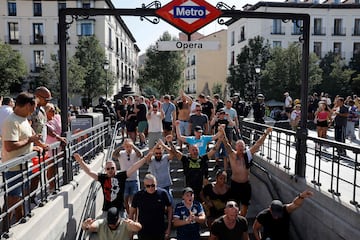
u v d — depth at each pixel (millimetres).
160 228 5422
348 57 44594
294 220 6512
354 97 15656
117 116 13516
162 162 6781
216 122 9703
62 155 6168
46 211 4762
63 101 6363
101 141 9695
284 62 33812
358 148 4820
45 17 43531
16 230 4105
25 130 4559
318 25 43969
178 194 8438
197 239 5652
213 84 58562
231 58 49844
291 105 16922
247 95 36562
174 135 11156
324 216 5402
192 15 6605
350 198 5312
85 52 38500
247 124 10406
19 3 43344
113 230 4934
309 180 6484
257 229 5484
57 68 38531
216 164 9344
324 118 11047
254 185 9086
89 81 38156
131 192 6867
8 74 37125
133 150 7020
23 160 4238
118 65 50219
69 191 5863
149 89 42938
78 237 5633
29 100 4480
